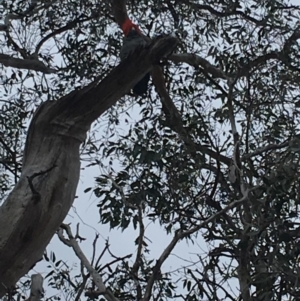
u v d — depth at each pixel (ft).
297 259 17.52
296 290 16.74
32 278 12.75
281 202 17.66
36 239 13.83
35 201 13.83
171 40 15.01
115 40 26.40
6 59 22.88
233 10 25.98
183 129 21.95
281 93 23.25
